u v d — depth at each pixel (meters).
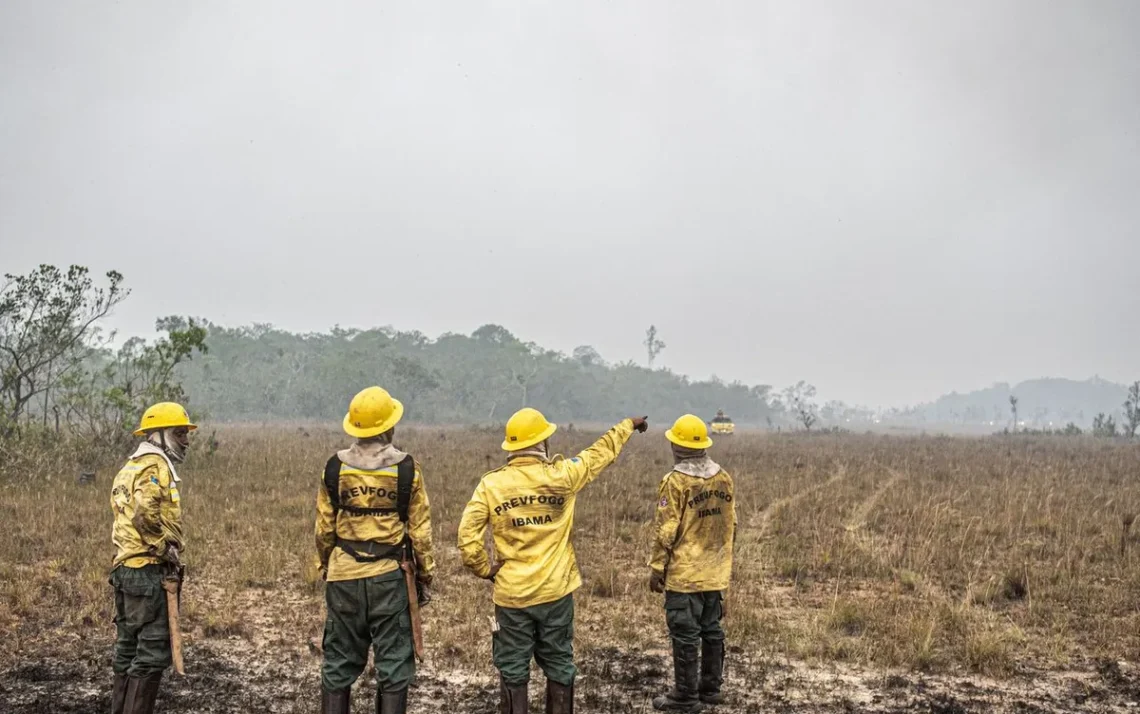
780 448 32.09
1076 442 44.09
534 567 4.77
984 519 13.19
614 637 7.23
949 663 6.72
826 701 5.88
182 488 14.70
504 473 4.86
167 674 6.20
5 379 18.66
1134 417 53.09
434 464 19.78
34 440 17.31
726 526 5.77
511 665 4.75
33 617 7.46
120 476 5.02
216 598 8.17
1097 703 5.96
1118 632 7.59
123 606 4.93
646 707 5.72
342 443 26.59
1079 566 9.92
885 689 6.14
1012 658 6.80
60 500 13.32
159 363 21.36
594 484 16.34
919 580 9.38
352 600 4.56
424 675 6.23
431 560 4.77
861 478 19.12
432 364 92.00
